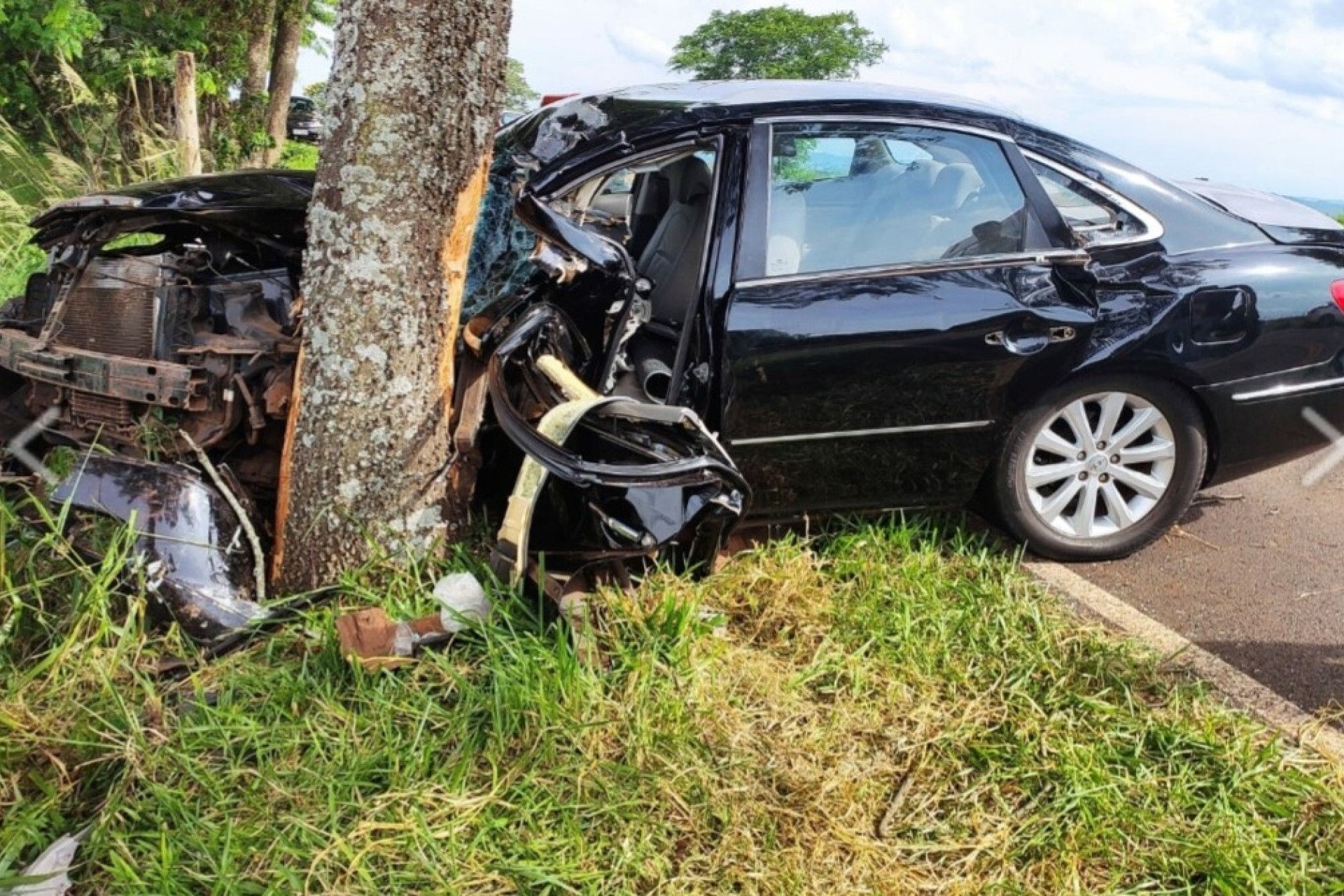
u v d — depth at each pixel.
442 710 2.54
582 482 2.70
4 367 3.37
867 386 3.35
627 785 2.40
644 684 2.63
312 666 2.71
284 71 11.91
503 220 3.58
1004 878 2.29
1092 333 3.51
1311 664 3.25
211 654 2.77
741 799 2.42
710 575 3.17
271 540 3.24
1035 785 2.56
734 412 3.26
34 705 2.48
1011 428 3.58
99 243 3.31
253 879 2.08
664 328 3.62
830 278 3.35
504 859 2.19
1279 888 2.30
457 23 2.79
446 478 3.13
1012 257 3.54
